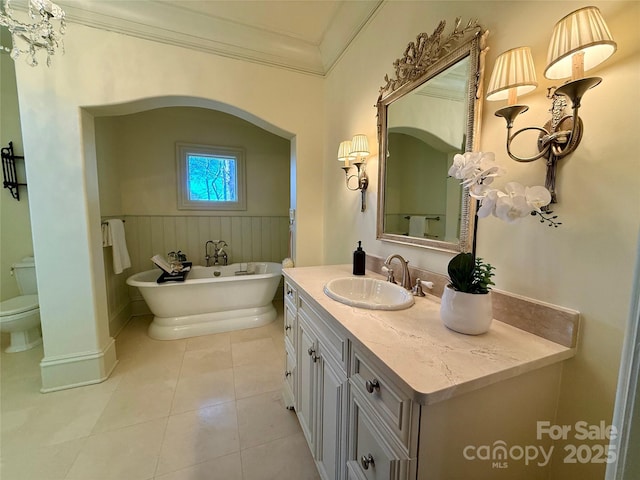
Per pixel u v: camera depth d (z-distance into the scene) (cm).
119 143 301
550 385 78
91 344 192
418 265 138
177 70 197
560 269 80
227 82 212
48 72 170
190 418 161
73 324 187
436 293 123
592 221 73
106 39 180
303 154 244
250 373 207
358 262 162
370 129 177
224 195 363
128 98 187
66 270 183
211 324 275
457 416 66
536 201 72
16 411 164
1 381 193
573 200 77
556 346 79
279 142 384
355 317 99
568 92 70
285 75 231
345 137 210
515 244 93
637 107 65
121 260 260
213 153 350
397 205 153
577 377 77
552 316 81
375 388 77
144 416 162
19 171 252
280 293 389
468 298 84
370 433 80
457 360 71
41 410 165
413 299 116
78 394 180
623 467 40
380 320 97
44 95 170
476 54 102
